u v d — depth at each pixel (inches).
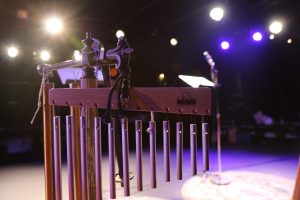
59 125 72.3
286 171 204.2
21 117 322.3
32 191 174.9
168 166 56.8
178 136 55.7
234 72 358.6
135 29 318.3
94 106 64.8
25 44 297.3
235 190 164.9
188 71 358.3
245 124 358.0
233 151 285.1
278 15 222.5
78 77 83.7
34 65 309.0
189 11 267.4
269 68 352.8
